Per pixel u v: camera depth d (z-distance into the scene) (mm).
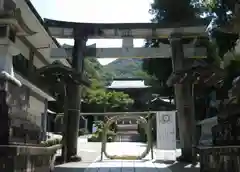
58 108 25938
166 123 15359
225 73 9617
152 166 11891
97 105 35250
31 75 12336
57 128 26766
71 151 13430
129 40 14633
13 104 5566
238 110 6312
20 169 5102
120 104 35812
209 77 11727
